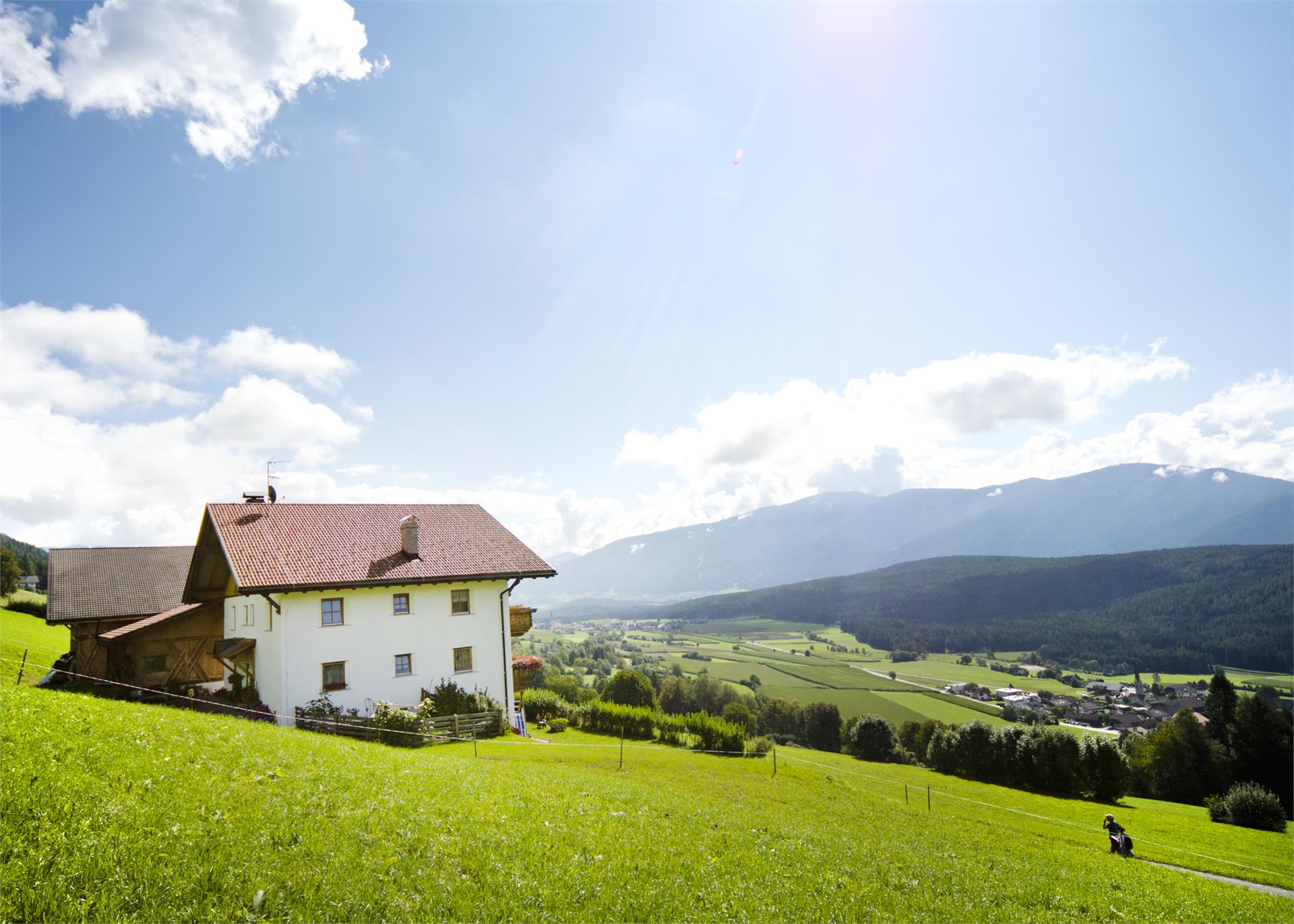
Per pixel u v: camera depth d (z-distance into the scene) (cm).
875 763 7688
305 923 684
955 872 1505
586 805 1458
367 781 1264
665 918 866
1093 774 5691
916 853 1731
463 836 1029
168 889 694
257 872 762
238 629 3712
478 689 3803
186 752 1197
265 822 918
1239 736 7550
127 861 730
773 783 3131
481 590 3916
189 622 3912
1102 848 2945
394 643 3534
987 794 5134
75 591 4600
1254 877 2736
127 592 4750
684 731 4334
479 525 4334
